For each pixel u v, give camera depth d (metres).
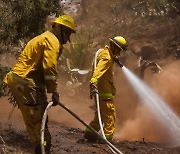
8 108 9.09
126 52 14.98
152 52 15.02
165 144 7.16
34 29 6.64
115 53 6.07
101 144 6.09
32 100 4.51
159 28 16.31
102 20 17.75
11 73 4.56
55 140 6.24
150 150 5.99
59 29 4.64
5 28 6.61
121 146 6.14
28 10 6.52
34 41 4.55
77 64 14.05
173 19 16.52
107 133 6.11
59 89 12.78
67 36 4.70
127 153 5.74
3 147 5.22
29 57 4.54
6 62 10.88
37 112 4.55
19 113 8.74
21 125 7.28
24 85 4.50
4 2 6.64
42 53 4.50
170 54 14.62
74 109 10.97
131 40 15.92
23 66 4.54
